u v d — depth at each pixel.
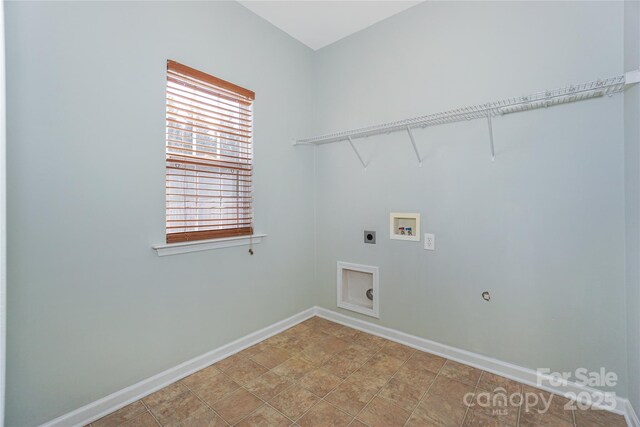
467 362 2.03
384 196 2.43
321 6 2.25
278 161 2.56
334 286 2.79
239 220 2.26
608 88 1.51
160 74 1.77
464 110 1.88
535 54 1.75
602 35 1.56
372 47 2.48
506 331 1.89
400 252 2.34
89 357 1.52
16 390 1.31
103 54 1.54
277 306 2.57
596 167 1.59
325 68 2.82
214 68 2.05
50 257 1.39
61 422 1.43
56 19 1.39
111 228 1.59
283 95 2.59
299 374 1.92
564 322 1.70
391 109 2.37
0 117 1.16
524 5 1.78
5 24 1.25
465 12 2.00
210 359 2.05
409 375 1.91
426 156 2.19
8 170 1.26
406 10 2.28
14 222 1.29
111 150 1.58
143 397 1.70
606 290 1.58
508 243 1.87
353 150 2.62
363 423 1.50
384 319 2.45
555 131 1.71
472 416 1.53
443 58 2.10
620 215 1.53
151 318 1.76
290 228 2.68
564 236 1.69
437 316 2.17
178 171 1.92
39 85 1.34
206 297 2.04
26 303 1.33
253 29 2.33
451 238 2.09
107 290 1.58
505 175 1.87
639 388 1.38
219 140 2.12
